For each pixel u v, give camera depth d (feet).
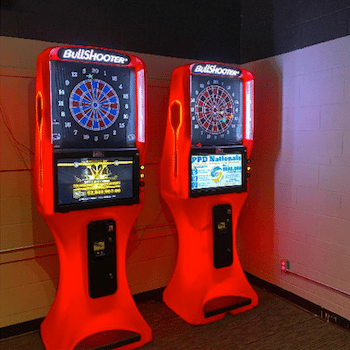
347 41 9.08
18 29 8.81
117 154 8.47
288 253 11.14
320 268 10.18
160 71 10.94
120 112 8.68
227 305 10.14
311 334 9.41
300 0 10.22
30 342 9.16
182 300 10.37
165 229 11.57
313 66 9.98
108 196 8.49
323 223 10.01
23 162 9.19
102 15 9.85
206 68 9.39
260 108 11.82
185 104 9.20
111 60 8.20
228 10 12.08
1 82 8.75
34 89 9.14
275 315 10.39
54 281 9.83
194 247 10.21
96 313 8.71
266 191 11.80
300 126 10.48
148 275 11.39
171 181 9.95
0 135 8.86
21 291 9.43
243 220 12.84
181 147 9.39
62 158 7.77
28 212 9.36
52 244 9.68
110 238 8.66
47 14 9.11
